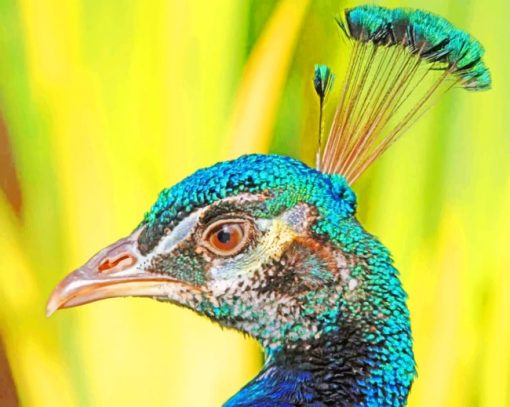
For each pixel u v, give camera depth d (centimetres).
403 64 198
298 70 202
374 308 195
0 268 202
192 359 202
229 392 202
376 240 196
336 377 195
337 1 202
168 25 201
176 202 196
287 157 196
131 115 201
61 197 202
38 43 201
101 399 202
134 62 201
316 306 195
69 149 202
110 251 196
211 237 195
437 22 198
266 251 195
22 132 202
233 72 202
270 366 196
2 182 202
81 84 201
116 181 201
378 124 197
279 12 202
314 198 195
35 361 202
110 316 202
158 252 196
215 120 201
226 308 196
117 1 201
